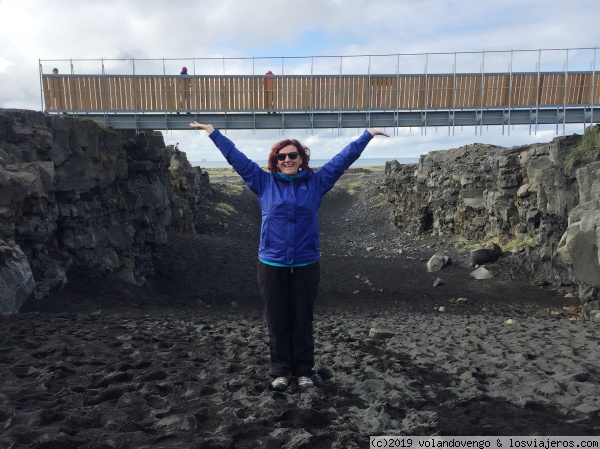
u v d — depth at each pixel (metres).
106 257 21.27
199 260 29.34
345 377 5.73
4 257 13.06
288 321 5.29
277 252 5.06
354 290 25.62
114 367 5.72
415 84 27.22
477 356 7.58
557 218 26.05
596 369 6.30
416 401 4.98
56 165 17.94
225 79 26.11
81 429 3.93
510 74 27.36
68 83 24.92
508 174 35.19
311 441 3.87
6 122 15.93
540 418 4.64
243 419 4.25
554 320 14.92
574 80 27.86
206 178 66.44
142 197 25.61
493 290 25.61
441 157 47.38
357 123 27.42
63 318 10.26
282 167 5.08
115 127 25.73
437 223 48.03
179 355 6.67
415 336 9.84
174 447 3.61
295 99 26.70
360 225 66.56
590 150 23.97
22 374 5.39
